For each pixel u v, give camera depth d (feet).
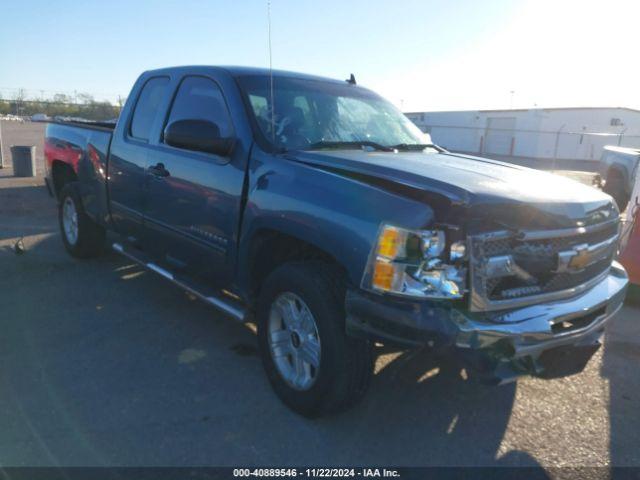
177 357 12.46
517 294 8.83
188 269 13.16
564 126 116.26
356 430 9.97
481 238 8.25
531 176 10.82
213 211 11.68
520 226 8.66
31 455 8.87
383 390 11.38
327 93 13.60
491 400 11.29
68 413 10.08
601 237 10.32
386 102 15.31
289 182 10.03
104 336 13.39
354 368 9.26
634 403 11.42
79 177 17.93
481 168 11.00
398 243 8.14
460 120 131.03
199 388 11.15
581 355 9.70
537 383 12.13
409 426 10.20
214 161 11.75
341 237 8.79
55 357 12.21
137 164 14.38
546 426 10.47
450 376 12.12
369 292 8.46
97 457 8.89
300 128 11.94
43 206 30.09
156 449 9.16
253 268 11.11
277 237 10.63
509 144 122.62
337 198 9.11
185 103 13.37
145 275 18.16
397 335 8.21
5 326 13.78
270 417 10.23
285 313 10.48
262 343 10.86
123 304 15.55
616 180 40.06
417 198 8.60
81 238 18.69
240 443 9.43
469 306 8.25
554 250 9.12
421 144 13.83
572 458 9.52
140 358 12.34
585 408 11.16
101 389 10.95
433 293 8.09
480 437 10.00
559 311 8.99
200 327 14.16
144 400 10.61
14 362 11.91
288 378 10.43
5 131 93.20
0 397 10.51
